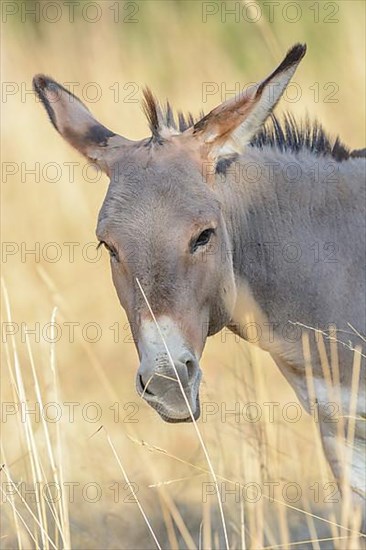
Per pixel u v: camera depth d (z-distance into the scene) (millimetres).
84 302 35562
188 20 48062
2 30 46594
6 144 41375
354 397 20359
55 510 20547
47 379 29328
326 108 38750
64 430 27609
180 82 45156
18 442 27750
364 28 41688
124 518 25438
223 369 30109
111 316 35219
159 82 45312
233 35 46656
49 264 36719
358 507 21203
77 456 27266
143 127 39812
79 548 24344
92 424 29172
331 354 20781
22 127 41688
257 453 23797
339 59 43312
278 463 24016
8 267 35875
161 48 46750
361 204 21141
